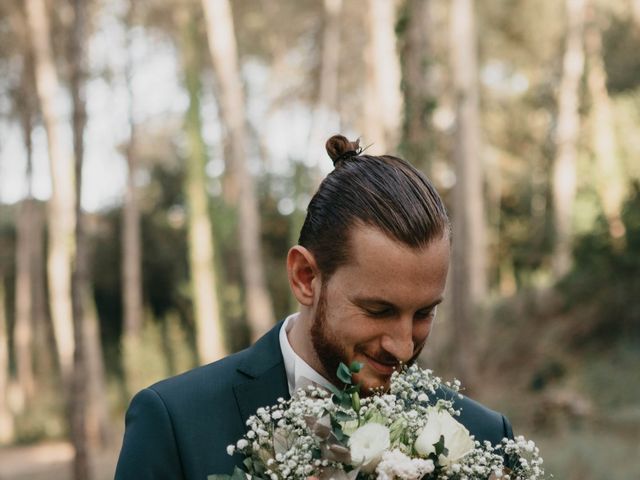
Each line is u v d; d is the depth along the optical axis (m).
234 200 28.75
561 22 24.59
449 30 23.16
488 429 1.97
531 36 25.12
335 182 1.68
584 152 22.33
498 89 29.03
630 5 21.12
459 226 18.52
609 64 21.22
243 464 1.75
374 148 16.25
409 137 8.41
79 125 9.33
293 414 1.64
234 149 20.72
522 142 29.47
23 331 25.75
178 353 22.91
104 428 22.06
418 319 1.66
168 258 29.31
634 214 13.84
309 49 25.55
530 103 27.84
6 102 26.53
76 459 9.45
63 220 21.47
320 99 23.61
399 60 8.52
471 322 15.15
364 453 1.57
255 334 20.36
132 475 1.76
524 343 15.24
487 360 15.66
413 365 1.73
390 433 1.65
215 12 20.45
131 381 22.38
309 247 1.70
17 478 16.88
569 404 11.42
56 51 23.77
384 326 1.63
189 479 1.75
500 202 29.92
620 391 11.70
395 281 1.58
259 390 1.83
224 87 20.52
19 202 27.97
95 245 29.52
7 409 23.94
